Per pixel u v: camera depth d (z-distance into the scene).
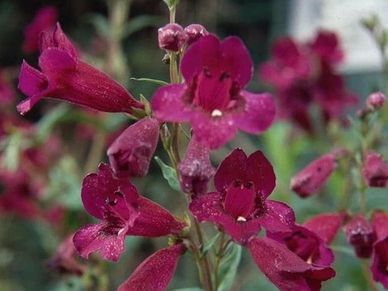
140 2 0.66
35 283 0.62
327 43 0.42
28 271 0.62
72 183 0.42
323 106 0.42
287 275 0.22
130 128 0.21
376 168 0.27
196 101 0.20
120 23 0.46
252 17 0.70
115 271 0.51
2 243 0.59
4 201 0.47
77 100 0.23
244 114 0.20
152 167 0.64
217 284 0.24
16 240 0.62
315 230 0.27
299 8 0.44
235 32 0.71
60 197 0.43
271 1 0.69
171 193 0.60
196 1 0.65
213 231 0.44
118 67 0.45
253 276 0.47
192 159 0.20
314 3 0.44
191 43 0.22
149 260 0.23
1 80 0.47
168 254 0.23
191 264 0.54
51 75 0.22
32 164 0.47
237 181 0.21
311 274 0.22
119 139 0.20
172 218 0.23
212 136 0.20
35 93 0.22
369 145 0.34
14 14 0.77
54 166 0.48
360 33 0.44
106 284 0.37
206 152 0.21
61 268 0.35
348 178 0.32
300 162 0.50
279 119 0.44
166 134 0.23
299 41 0.45
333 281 0.41
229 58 0.20
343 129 0.45
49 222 0.46
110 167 0.21
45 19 0.41
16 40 0.76
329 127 0.42
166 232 0.22
